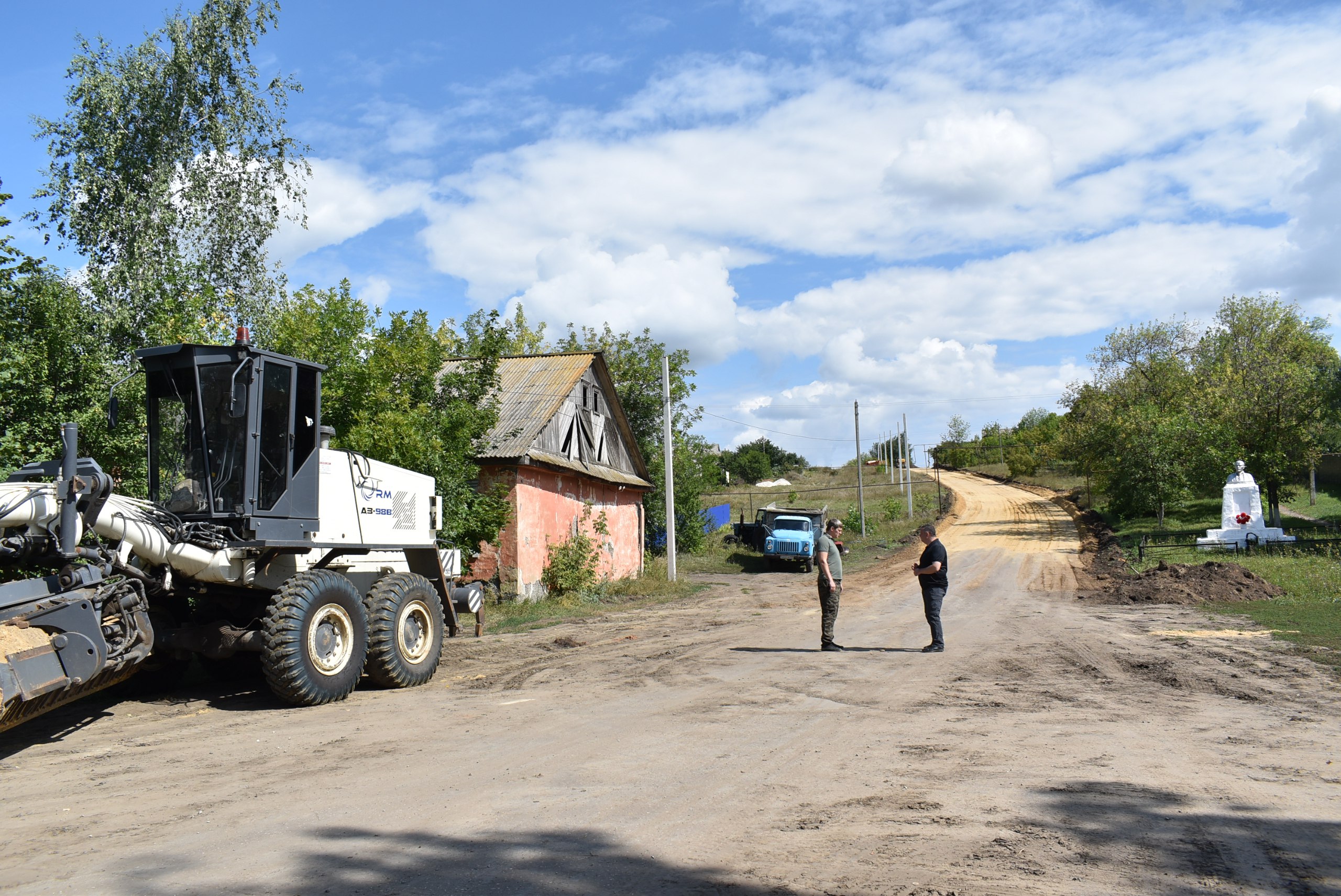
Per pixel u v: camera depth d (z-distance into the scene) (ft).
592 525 85.66
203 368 28.96
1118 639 42.70
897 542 138.72
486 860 13.74
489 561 67.26
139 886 12.91
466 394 63.82
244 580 28.91
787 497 230.68
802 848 14.11
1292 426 114.01
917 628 50.06
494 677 34.19
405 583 33.01
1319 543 88.17
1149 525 131.23
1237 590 60.59
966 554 113.70
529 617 57.98
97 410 42.09
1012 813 15.88
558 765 19.86
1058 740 21.94
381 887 12.65
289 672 27.17
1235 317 144.66
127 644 24.47
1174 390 155.02
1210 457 121.70
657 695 29.32
